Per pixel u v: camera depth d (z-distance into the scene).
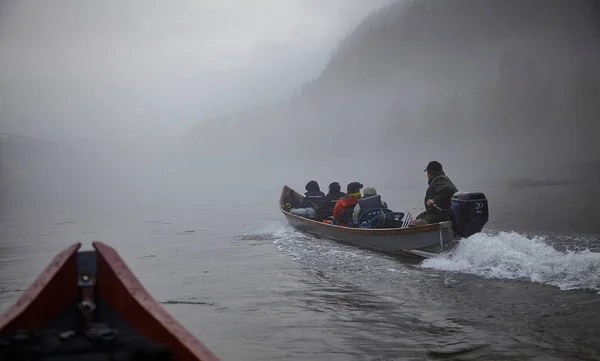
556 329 4.57
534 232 10.12
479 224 7.55
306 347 4.37
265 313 5.42
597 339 4.30
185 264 8.39
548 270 6.60
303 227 11.56
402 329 4.76
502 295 5.71
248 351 4.30
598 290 5.72
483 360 3.95
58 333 2.74
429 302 5.59
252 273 7.48
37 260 9.47
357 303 5.70
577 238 9.28
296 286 6.59
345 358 4.09
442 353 4.13
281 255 8.91
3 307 5.93
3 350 2.45
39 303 2.77
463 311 5.21
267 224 14.62
